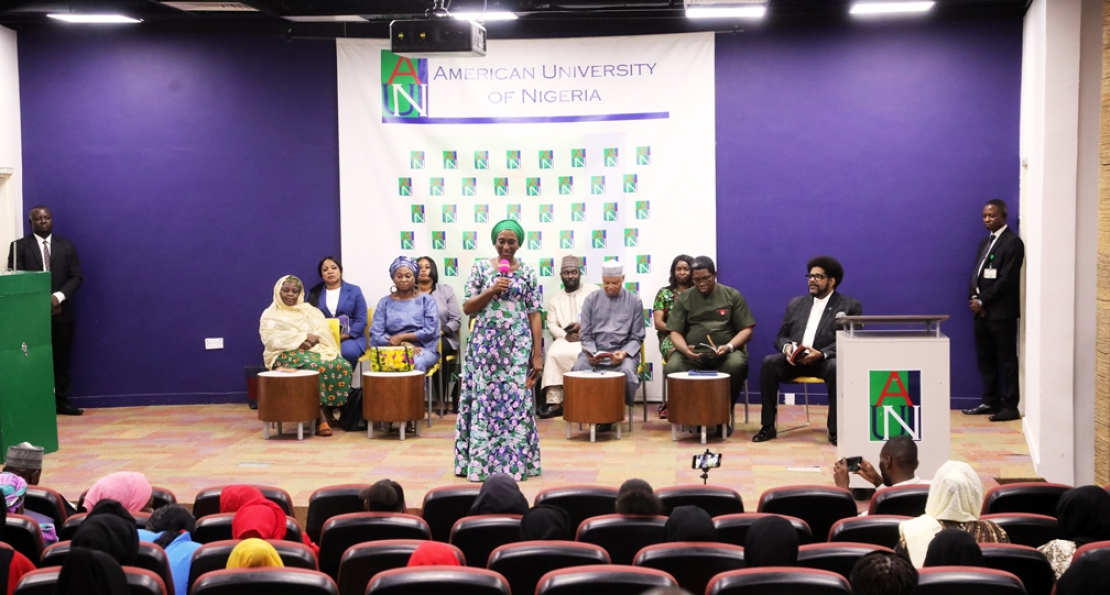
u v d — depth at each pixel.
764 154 9.18
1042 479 6.45
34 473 5.30
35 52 9.37
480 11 8.27
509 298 6.62
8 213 9.30
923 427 5.98
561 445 7.73
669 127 9.27
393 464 7.12
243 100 9.48
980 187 8.87
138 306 9.54
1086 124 6.54
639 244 9.36
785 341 7.91
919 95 8.92
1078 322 6.60
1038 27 7.18
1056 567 3.39
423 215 9.48
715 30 9.15
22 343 7.32
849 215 9.09
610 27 9.30
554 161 9.39
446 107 9.41
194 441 7.95
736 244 9.27
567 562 3.18
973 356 8.93
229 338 9.61
